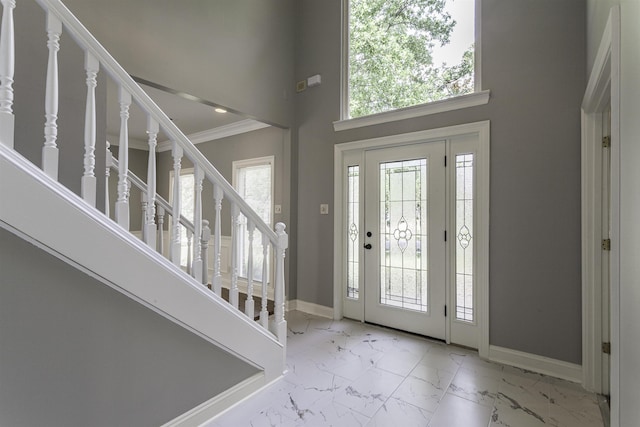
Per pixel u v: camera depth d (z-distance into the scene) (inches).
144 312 57.4
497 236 97.3
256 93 128.6
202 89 107.8
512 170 94.8
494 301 97.6
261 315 82.7
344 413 70.1
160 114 61.5
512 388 81.0
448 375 87.4
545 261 89.6
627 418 42.6
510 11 96.0
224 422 66.8
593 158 81.0
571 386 82.0
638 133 38.8
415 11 122.3
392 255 122.9
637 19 38.9
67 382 48.8
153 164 60.7
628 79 42.4
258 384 78.6
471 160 106.0
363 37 134.3
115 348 53.7
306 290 144.6
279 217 157.1
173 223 64.2
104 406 52.6
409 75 123.3
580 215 84.8
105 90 69.3
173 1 99.2
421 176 116.2
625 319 43.5
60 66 62.7
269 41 135.3
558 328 87.5
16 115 57.3
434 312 112.4
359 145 127.6
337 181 133.9
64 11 49.1
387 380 84.4
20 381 44.8
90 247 48.9
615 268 46.4
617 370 45.9
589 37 76.2
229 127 179.5
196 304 64.0
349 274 134.9
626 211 43.1
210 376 68.2
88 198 51.8
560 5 88.0
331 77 137.0
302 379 84.5
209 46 110.3
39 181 44.2
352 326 125.4
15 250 44.1
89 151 52.1
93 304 51.2
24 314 44.9
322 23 140.6
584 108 81.7
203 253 85.0
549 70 89.4
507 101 95.9
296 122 148.4
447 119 107.3
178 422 62.3
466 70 110.7
